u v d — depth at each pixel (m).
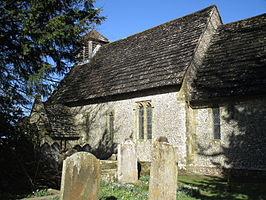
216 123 14.73
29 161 11.62
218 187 11.12
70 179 6.70
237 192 10.09
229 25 18.75
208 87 14.97
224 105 14.41
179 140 15.09
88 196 6.97
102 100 20.14
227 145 14.05
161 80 16.08
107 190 9.91
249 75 13.90
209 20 18.47
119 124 18.64
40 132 12.68
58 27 10.64
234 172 13.60
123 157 11.98
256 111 13.27
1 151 10.52
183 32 19.12
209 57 17.08
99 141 19.81
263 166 12.69
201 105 15.27
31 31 10.24
